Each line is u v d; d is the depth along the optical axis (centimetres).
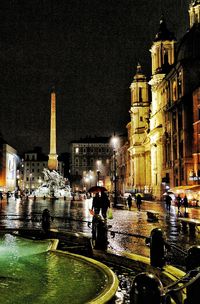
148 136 8044
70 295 775
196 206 4594
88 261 1064
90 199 7894
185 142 5481
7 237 1611
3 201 6431
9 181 13162
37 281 880
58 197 8906
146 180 9394
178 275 845
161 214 3192
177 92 5953
